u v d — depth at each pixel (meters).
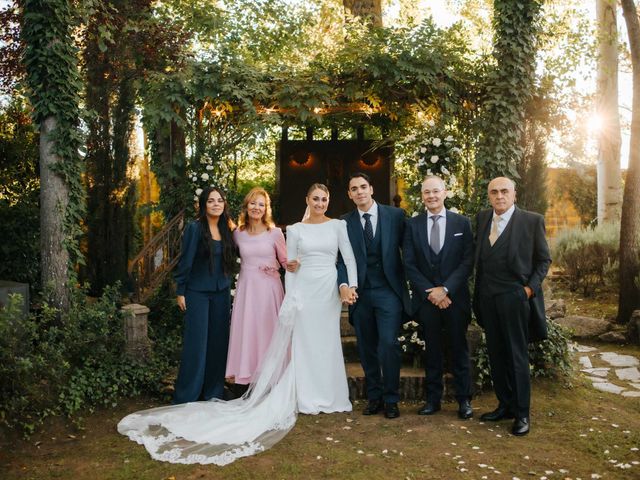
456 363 4.41
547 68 6.22
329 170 10.10
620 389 5.20
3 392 4.11
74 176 5.57
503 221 4.14
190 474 3.45
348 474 3.42
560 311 7.52
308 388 4.61
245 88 6.23
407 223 4.49
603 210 10.84
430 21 6.30
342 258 4.65
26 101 7.28
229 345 4.90
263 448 3.84
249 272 4.89
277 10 10.18
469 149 6.39
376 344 4.59
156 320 6.24
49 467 3.58
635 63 7.74
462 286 4.32
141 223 11.23
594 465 3.50
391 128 8.95
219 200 4.80
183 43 6.98
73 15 5.51
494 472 3.41
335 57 6.53
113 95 7.93
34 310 6.13
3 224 7.22
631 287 7.67
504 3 5.98
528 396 4.06
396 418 4.40
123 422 4.25
